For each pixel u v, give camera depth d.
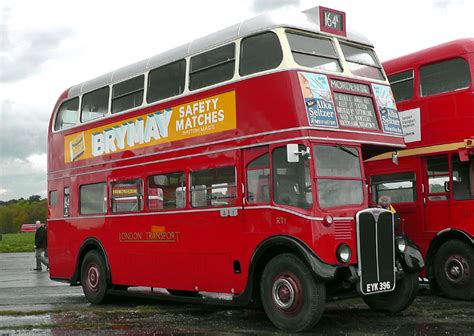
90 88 14.89
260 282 10.38
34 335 9.77
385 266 10.20
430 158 13.84
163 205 12.34
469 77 13.24
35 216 99.62
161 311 12.44
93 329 10.31
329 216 9.59
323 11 10.95
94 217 14.24
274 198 10.03
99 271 13.95
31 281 20.05
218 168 11.11
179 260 11.86
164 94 12.62
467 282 12.91
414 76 14.29
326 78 10.38
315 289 9.43
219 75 11.34
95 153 14.40
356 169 10.30
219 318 11.39
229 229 10.80
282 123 9.97
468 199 13.08
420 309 11.77
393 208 13.76
